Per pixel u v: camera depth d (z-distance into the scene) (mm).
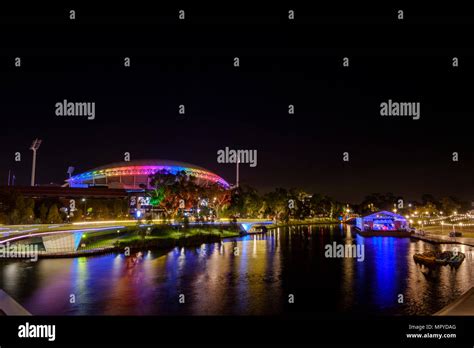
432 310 39344
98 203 138000
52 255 72688
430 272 60531
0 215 97250
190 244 100750
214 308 40469
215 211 146375
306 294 46188
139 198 145375
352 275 58406
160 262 69562
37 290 46875
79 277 54688
